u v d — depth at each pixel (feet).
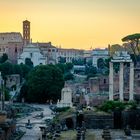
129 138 497.87
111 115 590.14
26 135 538.88
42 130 547.90
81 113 597.93
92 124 586.86
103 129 558.15
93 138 494.59
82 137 481.05
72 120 590.14
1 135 413.39
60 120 592.19
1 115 476.54
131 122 593.83
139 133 541.75
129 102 639.76
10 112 645.51
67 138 488.85
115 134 530.27
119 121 595.06
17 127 584.40
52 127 550.77
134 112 595.06
